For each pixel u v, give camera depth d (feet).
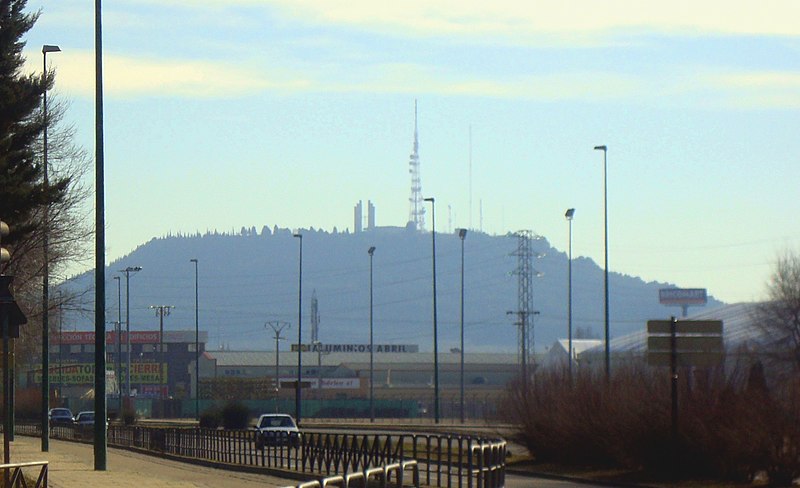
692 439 227.40
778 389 221.87
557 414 273.95
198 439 311.06
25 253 313.94
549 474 250.98
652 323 225.15
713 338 221.66
